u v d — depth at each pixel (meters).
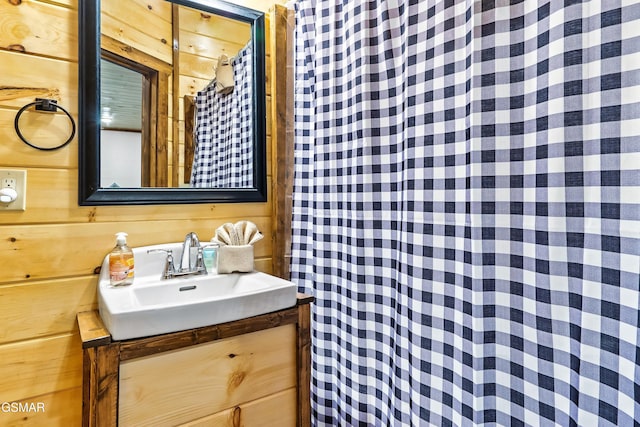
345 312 1.42
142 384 0.90
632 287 0.73
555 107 0.84
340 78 1.45
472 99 0.97
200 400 0.99
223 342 1.02
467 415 1.00
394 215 1.28
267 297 1.10
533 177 0.90
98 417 0.85
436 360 1.09
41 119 1.08
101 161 1.18
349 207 1.39
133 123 1.25
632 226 0.74
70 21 1.13
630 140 0.74
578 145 0.81
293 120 1.62
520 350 0.93
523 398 0.93
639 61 0.73
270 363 1.12
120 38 1.22
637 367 0.72
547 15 0.86
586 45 0.80
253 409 1.08
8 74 1.04
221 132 1.46
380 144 1.31
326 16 1.48
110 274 1.12
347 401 1.42
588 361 0.80
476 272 0.97
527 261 0.91
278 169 1.56
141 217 1.27
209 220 1.43
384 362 1.32
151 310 0.91
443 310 1.07
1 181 1.03
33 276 1.08
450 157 1.06
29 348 1.08
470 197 0.99
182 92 1.37
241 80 1.51
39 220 1.09
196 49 1.40
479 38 0.97
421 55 1.13
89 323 1.01
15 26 1.05
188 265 1.28
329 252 1.50
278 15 1.56
